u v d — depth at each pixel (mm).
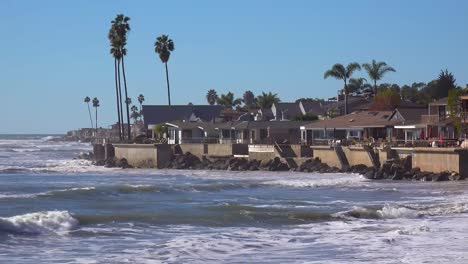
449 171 90875
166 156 132875
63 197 66875
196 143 138250
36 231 45219
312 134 138375
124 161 135500
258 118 188000
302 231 47281
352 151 108500
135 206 60906
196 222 51125
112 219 51125
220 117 189000
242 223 51062
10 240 42188
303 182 87875
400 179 93688
